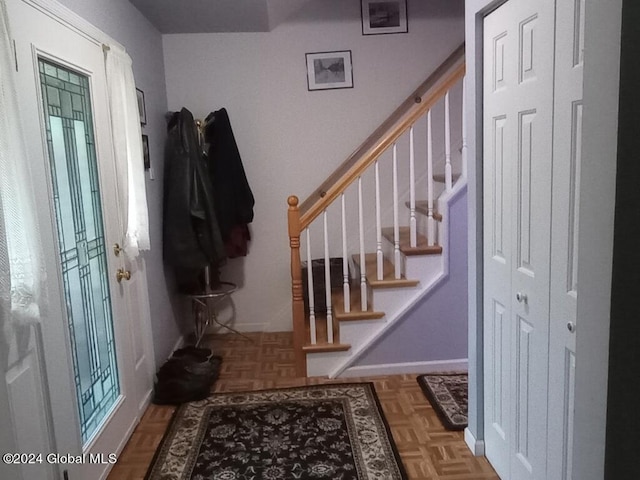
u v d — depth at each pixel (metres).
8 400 1.47
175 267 3.53
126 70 2.57
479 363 2.23
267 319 4.16
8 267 1.35
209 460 2.33
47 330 1.73
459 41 3.90
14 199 1.40
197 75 3.85
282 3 3.38
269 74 3.88
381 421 2.62
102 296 2.34
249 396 2.97
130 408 2.60
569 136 1.45
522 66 1.71
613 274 1.01
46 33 1.85
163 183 3.56
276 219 4.04
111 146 2.48
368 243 4.02
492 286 2.07
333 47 3.88
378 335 3.16
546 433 1.69
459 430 2.51
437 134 3.95
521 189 1.77
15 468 1.50
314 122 3.94
